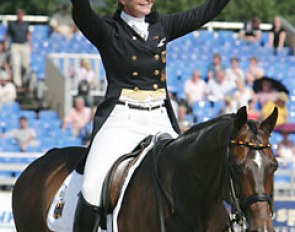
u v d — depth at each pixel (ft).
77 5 31.58
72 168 36.37
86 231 33.09
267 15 147.95
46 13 149.79
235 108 93.61
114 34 32.99
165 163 30.50
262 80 97.76
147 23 33.73
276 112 27.61
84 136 90.38
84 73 96.32
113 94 33.32
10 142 87.30
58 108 96.94
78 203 33.50
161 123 33.45
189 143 29.84
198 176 29.27
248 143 26.91
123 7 33.63
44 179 37.29
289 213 60.03
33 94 102.73
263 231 25.71
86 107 93.45
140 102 33.19
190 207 29.50
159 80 33.58
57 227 34.83
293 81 106.01
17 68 103.76
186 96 95.76
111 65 33.30
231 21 145.38
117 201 31.55
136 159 31.99
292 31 115.03
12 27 103.91
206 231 29.50
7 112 96.68
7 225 61.41
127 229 31.17
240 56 112.06
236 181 26.66
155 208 30.17
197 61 107.86
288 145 84.84
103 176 32.27
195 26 34.27
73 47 111.55
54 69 98.22
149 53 33.09
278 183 76.33
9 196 61.93
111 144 32.76
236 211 26.78
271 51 113.70
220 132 28.55
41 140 90.53
